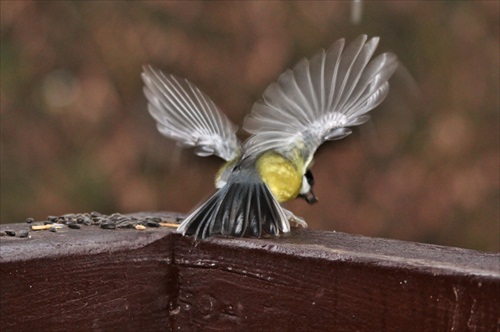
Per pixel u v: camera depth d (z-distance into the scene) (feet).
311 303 14.32
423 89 44.73
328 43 43.32
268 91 19.12
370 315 13.74
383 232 43.42
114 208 41.60
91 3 43.04
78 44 43.01
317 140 19.42
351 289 13.89
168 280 15.65
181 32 42.91
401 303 13.44
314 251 14.26
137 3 42.96
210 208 16.78
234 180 18.42
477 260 13.71
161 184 41.16
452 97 44.60
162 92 21.07
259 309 14.84
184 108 21.21
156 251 15.47
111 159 41.60
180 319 15.60
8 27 43.04
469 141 44.01
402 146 43.37
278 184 19.42
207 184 41.14
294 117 19.54
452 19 45.42
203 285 15.42
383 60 18.93
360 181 43.32
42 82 43.04
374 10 44.39
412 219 43.57
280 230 16.33
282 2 43.21
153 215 18.20
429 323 13.20
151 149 37.83
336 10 43.57
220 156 20.93
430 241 43.78
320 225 43.29
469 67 45.14
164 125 21.03
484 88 44.96
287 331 14.60
